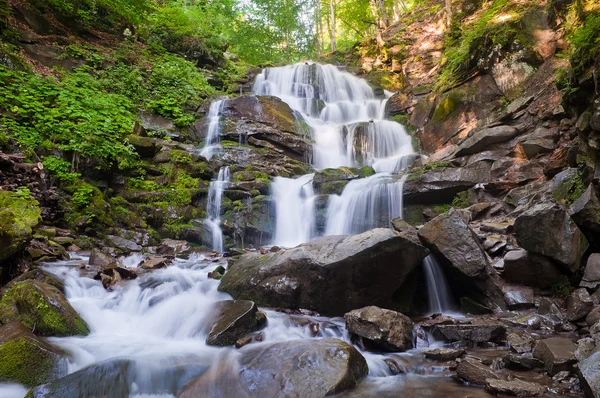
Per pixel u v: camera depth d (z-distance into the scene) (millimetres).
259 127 13727
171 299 5738
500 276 6273
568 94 6961
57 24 14453
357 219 10250
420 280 6285
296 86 18719
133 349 4426
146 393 3801
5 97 9672
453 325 4926
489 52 12344
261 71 20359
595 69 6004
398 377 3914
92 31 15680
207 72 18000
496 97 12133
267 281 5891
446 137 13102
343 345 4023
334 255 5469
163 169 10906
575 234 5555
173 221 10039
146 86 14141
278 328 5016
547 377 3684
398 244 5438
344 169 11727
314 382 3506
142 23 17953
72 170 9281
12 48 11797
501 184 9047
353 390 3566
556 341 4074
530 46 11391
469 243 5977
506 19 13141
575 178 7027
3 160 7527
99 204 9000
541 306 5453
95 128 9859
